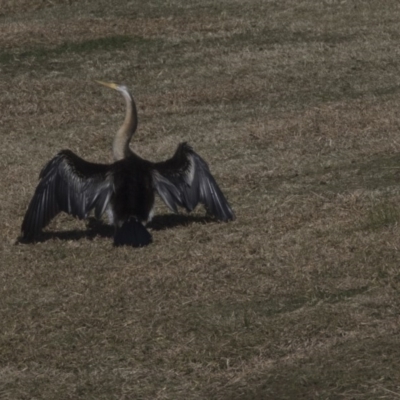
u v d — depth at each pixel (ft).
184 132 158.10
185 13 221.25
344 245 106.42
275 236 111.45
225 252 107.45
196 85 182.39
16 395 83.15
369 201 119.55
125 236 106.42
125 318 94.38
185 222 119.65
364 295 95.40
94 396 82.17
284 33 204.95
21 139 162.30
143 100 176.04
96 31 209.87
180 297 97.71
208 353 86.89
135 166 111.65
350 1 221.66
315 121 155.12
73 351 89.45
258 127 154.81
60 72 194.49
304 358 84.84
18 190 133.69
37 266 107.24
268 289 98.12
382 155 138.31
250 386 81.61
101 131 162.61
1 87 187.93
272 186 129.70
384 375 81.05
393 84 174.40
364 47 193.06
